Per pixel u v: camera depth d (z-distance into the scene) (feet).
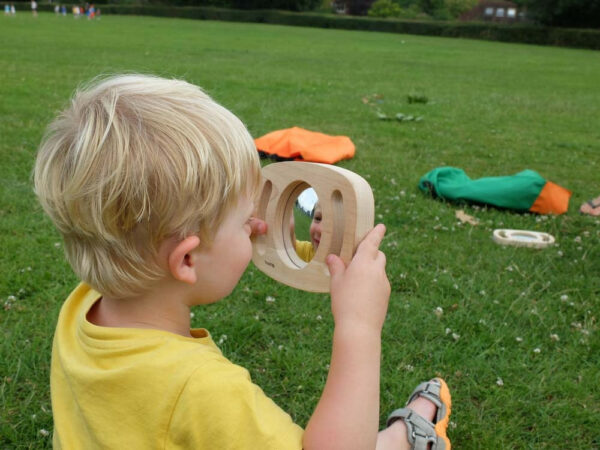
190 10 160.04
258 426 3.04
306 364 7.61
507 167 19.03
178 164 2.93
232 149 3.13
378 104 30.45
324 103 29.48
